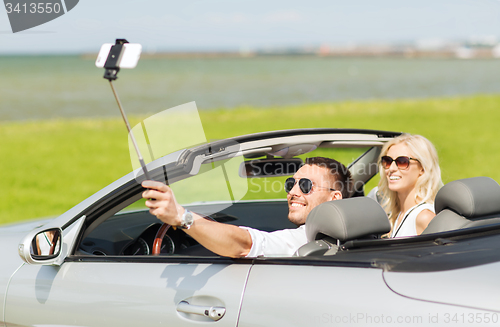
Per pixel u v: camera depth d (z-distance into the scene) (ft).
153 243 8.67
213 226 6.29
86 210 7.75
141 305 6.68
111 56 5.71
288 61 346.33
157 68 270.67
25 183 45.96
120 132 87.71
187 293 6.42
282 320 5.66
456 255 5.70
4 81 193.57
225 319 6.05
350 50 372.38
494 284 4.99
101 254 8.25
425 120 101.65
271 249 7.07
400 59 357.00
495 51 337.52
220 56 369.91
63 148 70.28
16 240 8.69
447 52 348.18
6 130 93.56
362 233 6.28
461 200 7.06
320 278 5.73
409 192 8.91
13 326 7.79
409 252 5.91
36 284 7.63
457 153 53.67
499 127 85.76
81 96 158.51
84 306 7.10
